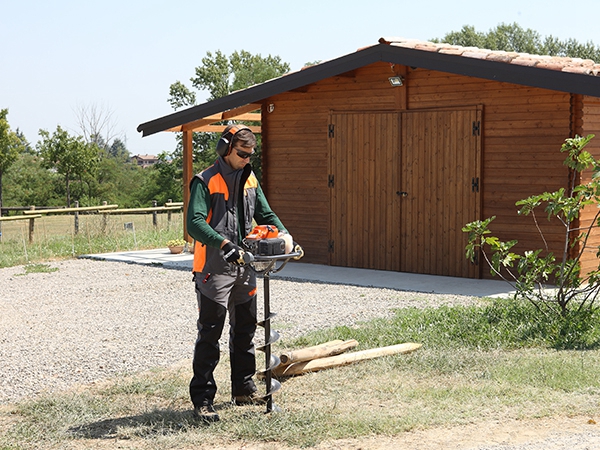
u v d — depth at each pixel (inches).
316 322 333.1
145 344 303.1
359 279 462.0
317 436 188.1
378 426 192.7
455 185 462.6
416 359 257.6
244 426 195.3
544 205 427.5
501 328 292.8
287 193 549.3
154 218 828.0
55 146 2036.2
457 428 192.9
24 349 299.1
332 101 518.9
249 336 215.9
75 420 208.7
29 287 483.8
